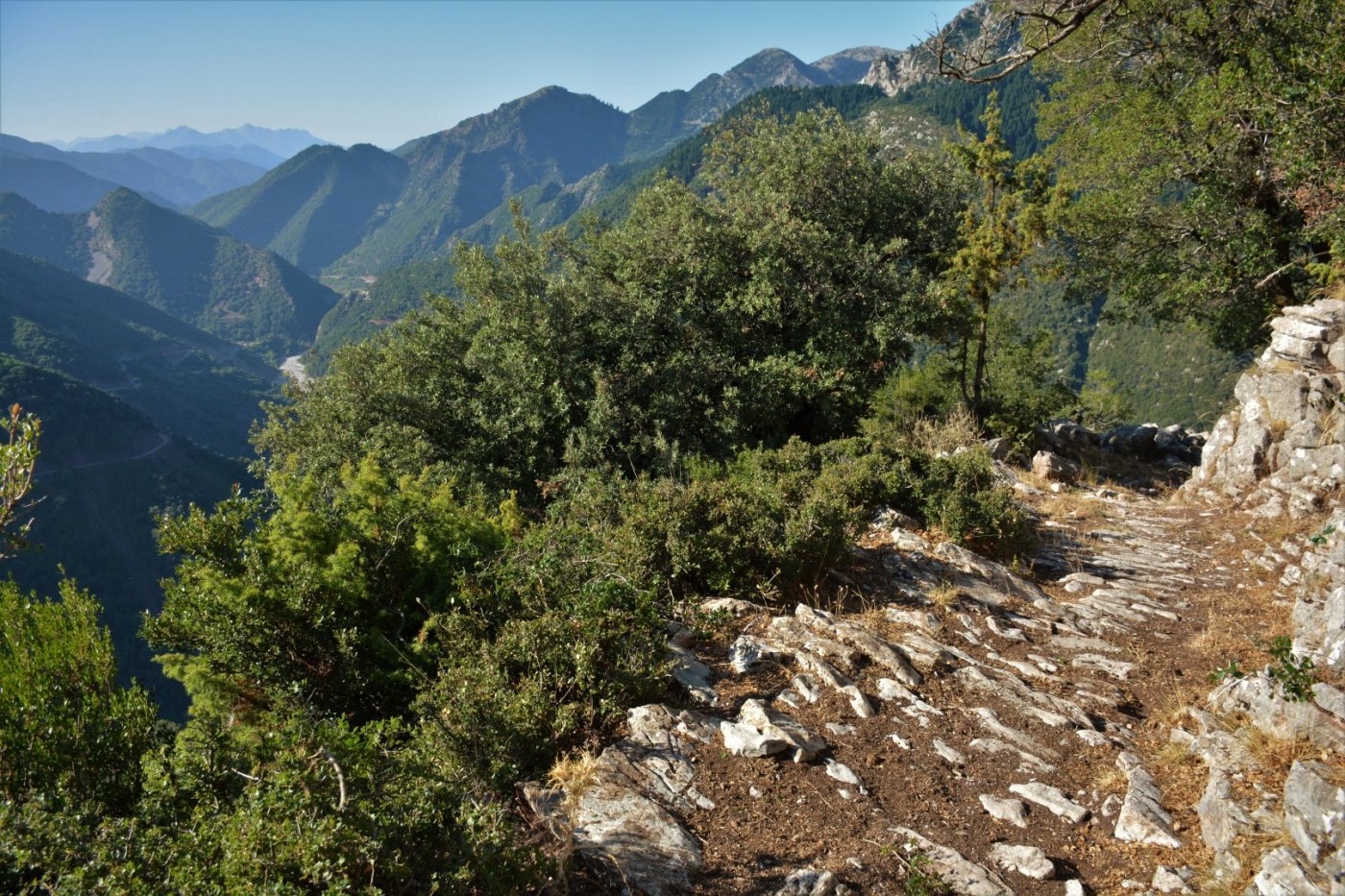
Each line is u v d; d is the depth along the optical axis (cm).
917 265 2266
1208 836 401
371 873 315
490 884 333
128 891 301
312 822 312
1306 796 364
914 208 2280
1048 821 437
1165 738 526
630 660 531
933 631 686
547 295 1945
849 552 813
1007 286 2336
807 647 619
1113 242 2144
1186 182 2036
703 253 2009
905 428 1762
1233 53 1792
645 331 1933
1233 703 513
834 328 1900
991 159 1917
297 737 379
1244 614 766
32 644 535
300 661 579
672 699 545
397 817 338
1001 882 383
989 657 652
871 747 503
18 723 473
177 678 577
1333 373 1253
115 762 481
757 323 2005
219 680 565
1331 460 1138
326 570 604
